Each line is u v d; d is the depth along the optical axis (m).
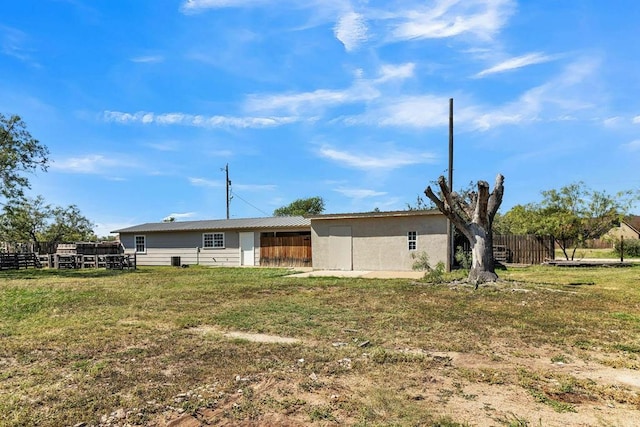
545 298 9.81
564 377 4.43
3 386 4.25
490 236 12.94
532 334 6.37
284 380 4.37
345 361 5.01
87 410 3.65
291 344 5.83
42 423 3.41
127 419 3.47
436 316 7.73
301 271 19.50
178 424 3.39
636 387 4.19
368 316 7.79
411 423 3.36
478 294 10.47
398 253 19.23
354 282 13.78
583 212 22.97
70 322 7.50
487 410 3.61
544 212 23.73
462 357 5.22
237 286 12.93
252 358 5.15
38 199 31.00
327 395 3.96
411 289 11.62
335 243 20.56
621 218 22.77
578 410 3.61
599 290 11.26
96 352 5.50
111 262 22.09
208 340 6.09
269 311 8.39
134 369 4.75
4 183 22.59
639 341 5.96
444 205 12.86
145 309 8.82
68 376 4.54
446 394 3.98
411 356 5.16
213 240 25.22
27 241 30.34
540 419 3.42
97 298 10.48
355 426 3.32
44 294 11.35
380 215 19.33
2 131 22.16
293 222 23.84
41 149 23.75
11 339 6.27
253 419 3.48
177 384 4.25
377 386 4.19
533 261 23.08
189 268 22.31
